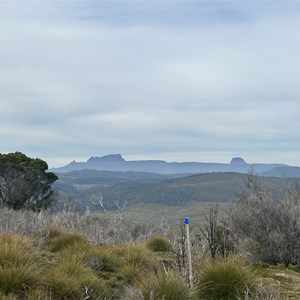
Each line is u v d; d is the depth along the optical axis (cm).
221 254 766
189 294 582
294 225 948
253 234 988
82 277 641
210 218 780
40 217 1295
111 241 1084
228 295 611
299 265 913
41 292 563
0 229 1036
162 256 869
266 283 663
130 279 691
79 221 1268
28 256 658
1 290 556
